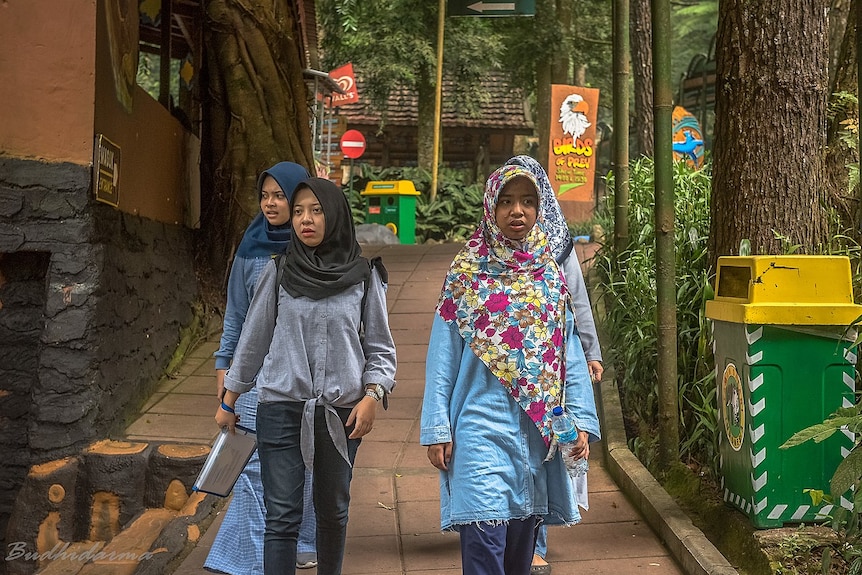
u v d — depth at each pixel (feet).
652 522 13.64
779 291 11.89
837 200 18.37
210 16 26.86
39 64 16.74
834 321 11.77
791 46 15.33
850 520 11.02
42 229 16.75
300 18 33.53
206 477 10.84
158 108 22.26
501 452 9.59
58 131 16.76
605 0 61.62
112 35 18.20
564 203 44.47
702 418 14.42
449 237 61.87
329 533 10.59
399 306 27.91
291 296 10.35
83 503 16.57
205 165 27.07
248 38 26.86
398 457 17.21
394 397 20.62
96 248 16.99
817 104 15.49
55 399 16.69
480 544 9.45
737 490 12.60
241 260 11.72
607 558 12.62
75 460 16.62
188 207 25.34
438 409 9.67
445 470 9.76
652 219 22.63
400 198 54.29
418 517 14.48
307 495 12.45
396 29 60.23
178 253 24.30
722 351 13.01
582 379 9.96
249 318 10.52
